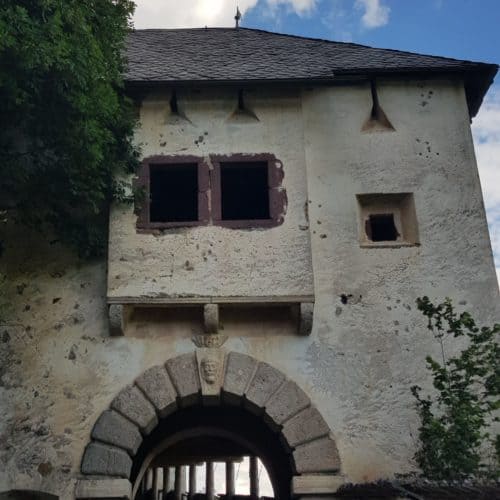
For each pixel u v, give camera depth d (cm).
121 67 1004
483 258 1005
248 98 1071
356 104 1096
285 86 1070
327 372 944
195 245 973
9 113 859
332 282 992
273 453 1184
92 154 895
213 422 1205
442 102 1097
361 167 1056
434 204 1035
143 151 1032
